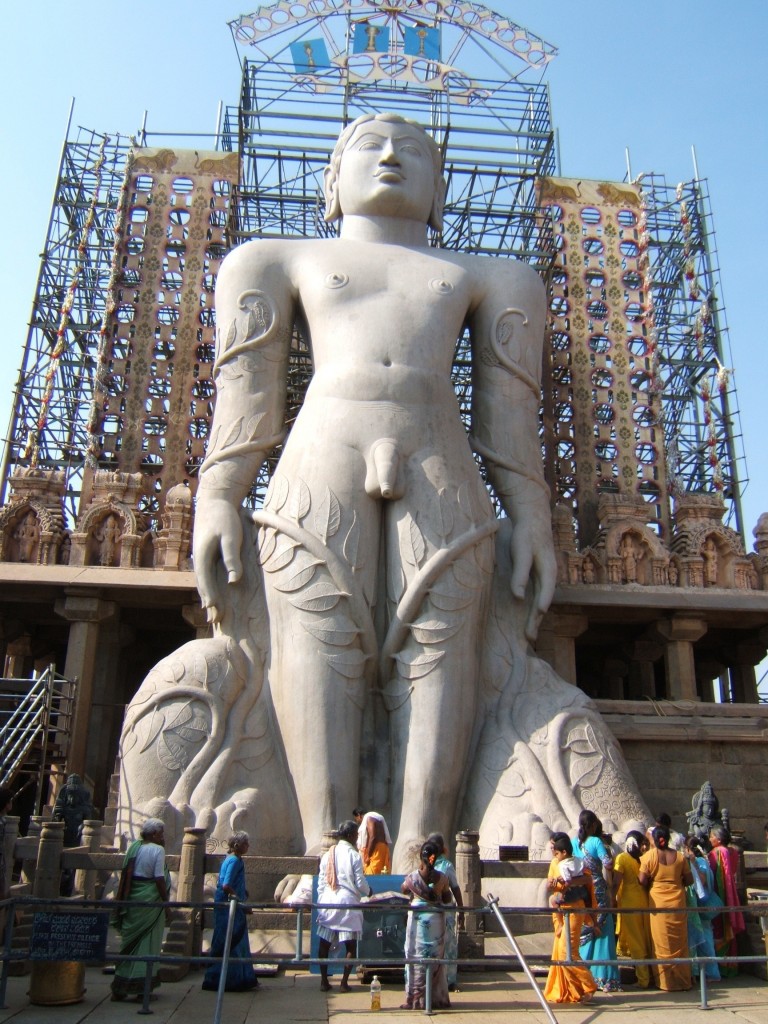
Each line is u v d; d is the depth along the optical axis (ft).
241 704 51.01
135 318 106.22
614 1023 25.71
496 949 36.58
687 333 115.55
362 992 29.37
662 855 30.86
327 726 49.26
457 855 34.27
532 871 34.17
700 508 88.74
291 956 28.09
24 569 78.02
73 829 51.21
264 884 45.80
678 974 29.91
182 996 28.32
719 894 34.12
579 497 103.71
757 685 98.78
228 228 103.40
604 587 82.53
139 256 109.09
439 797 48.73
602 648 106.83
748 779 63.57
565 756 49.73
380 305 56.08
